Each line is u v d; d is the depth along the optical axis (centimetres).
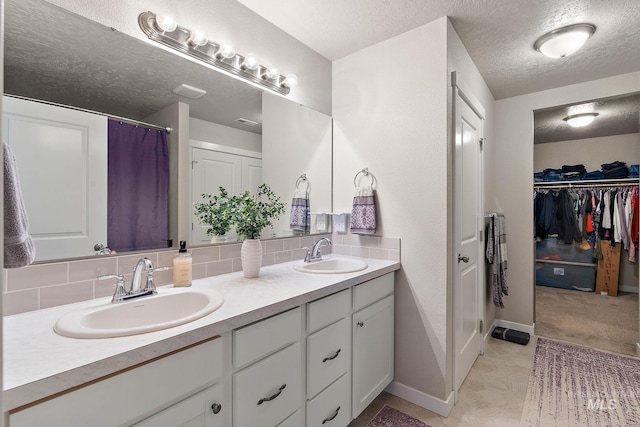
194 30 146
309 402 132
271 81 186
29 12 106
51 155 109
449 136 182
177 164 146
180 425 88
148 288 123
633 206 408
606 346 265
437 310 182
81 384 70
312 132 215
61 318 94
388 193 201
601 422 170
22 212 81
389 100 201
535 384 208
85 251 116
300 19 183
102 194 122
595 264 441
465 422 171
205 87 156
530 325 292
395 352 197
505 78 259
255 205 162
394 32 195
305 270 168
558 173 453
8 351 75
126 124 129
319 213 222
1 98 52
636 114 345
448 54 180
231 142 168
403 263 194
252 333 108
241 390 104
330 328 143
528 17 179
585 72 247
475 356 239
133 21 129
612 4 165
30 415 63
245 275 154
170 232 142
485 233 272
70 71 114
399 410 182
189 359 90
